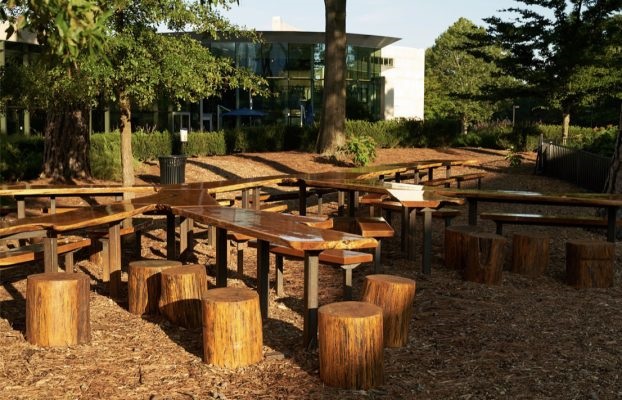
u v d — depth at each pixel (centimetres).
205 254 896
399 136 2822
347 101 4300
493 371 475
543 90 2511
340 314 440
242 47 4125
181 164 1684
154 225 1116
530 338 549
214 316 476
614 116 3816
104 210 681
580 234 1039
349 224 781
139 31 978
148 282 611
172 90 1041
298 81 4175
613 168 1025
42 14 521
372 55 4656
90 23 490
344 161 2267
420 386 446
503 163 2275
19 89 1234
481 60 5728
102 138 1975
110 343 530
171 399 422
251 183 1002
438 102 6066
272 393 432
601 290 721
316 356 497
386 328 523
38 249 653
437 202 745
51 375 459
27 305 527
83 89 1016
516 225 1131
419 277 755
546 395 435
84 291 528
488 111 5794
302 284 731
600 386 451
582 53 2430
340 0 2341
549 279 764
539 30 2497
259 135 2538
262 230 519
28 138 1920
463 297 677
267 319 597
